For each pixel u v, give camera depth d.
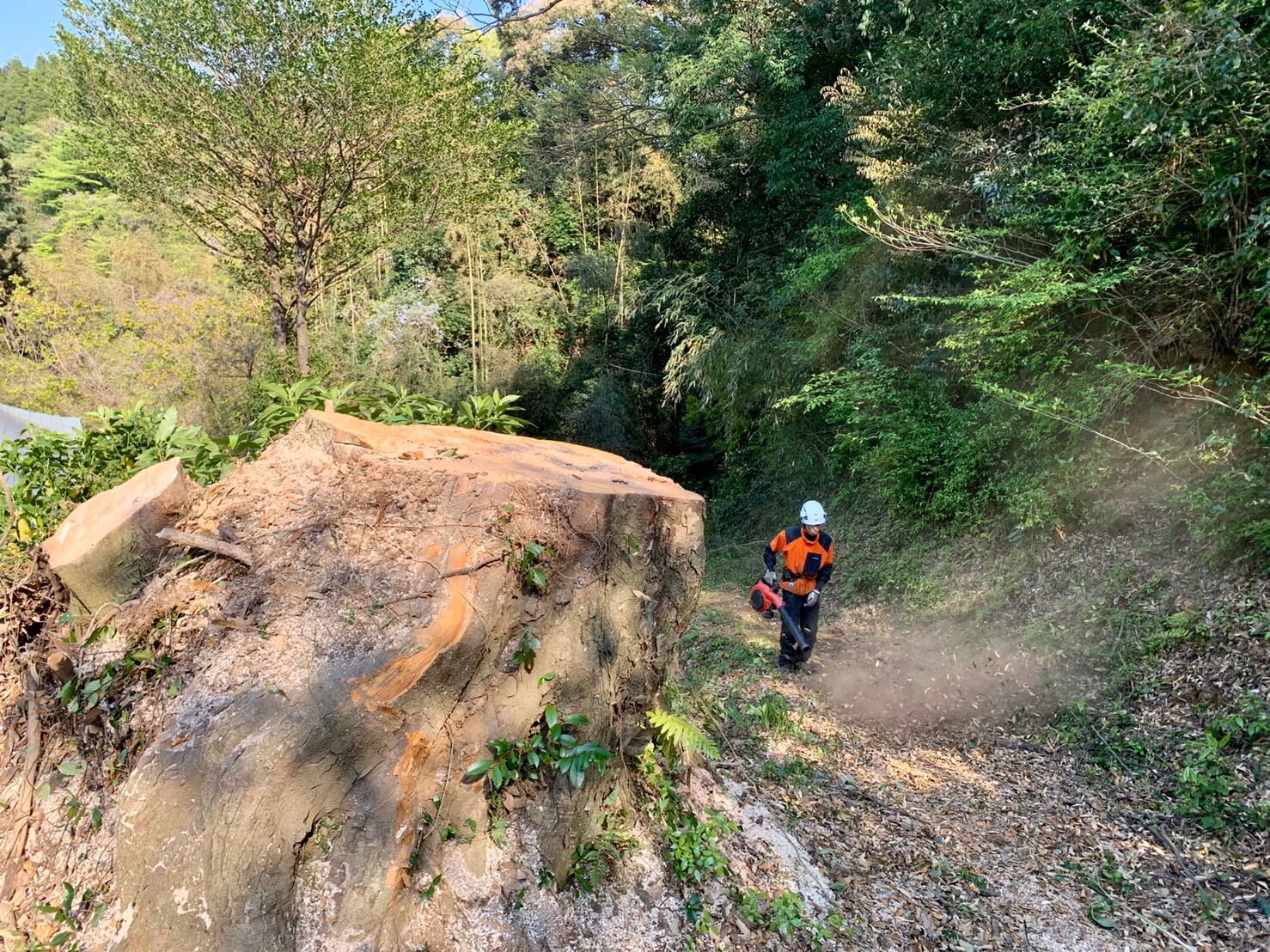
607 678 2.69
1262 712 4.23
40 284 17.06
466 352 23.14
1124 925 3.23
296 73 10.55
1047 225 6.73
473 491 2.41
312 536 2.40
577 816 2.61
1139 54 4.95
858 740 5.12
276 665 2.17
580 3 21.58
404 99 11.12
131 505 2.34
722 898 2.88
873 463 9.24
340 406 3.38
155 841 1.95
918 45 8.89
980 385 6.45
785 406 11.60
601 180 22.95
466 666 2.28
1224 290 5.41
